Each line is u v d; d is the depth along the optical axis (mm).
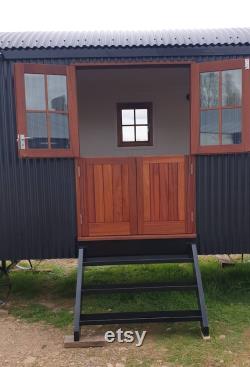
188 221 4418
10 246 4453
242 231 4449
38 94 4270
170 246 4410
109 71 6473
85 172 4371
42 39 4430
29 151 4293
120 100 6945
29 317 4402
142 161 4371
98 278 5742
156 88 6934
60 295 5148
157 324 4078
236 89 4273
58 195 4391
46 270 6375
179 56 4301
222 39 4340
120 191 4379
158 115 6984
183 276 5664
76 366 3277
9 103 4324
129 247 4406
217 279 5367
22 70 4211
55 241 4422
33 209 4406
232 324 4008
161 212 4402
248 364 3236
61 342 3760
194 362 3279
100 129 6984
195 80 4316
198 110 4332
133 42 4285
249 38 4352
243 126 4289
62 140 4348
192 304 4574
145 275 5789
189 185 4391
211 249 4449
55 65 4270
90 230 4402
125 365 3262
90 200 4391
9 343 3771
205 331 3682
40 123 4293
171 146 7023
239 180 4398
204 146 4352
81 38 4445
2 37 4527
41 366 3301
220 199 4418
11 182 4391
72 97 4316
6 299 5004
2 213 4422
